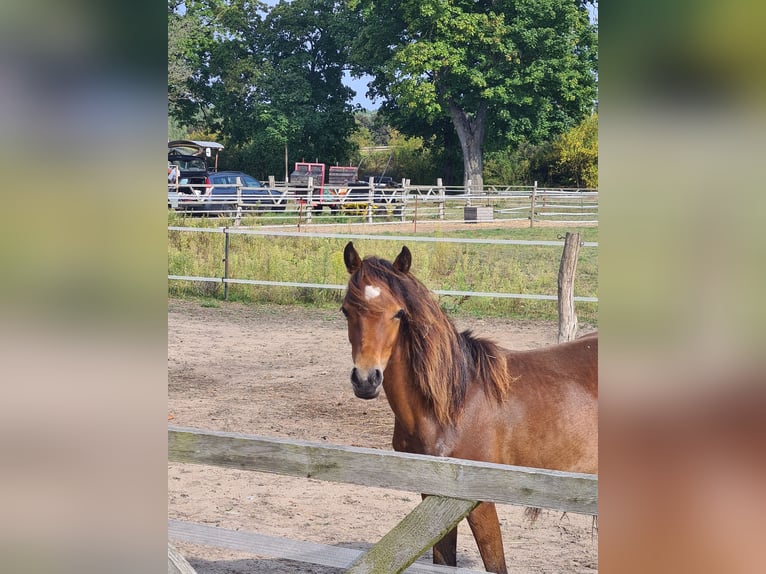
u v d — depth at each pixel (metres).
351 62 35.06
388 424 5.80
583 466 3.08
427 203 23.50
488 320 9.31
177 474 4.75
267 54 36.41
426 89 28.86
